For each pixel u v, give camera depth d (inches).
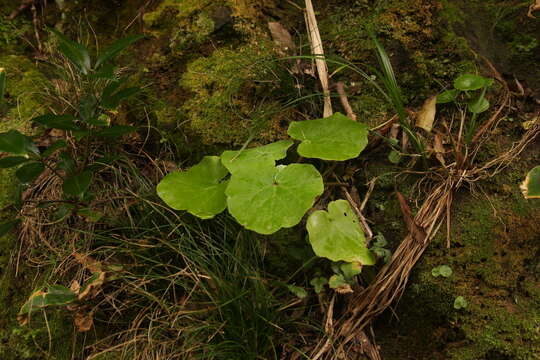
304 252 35.8
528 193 32.7
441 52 38.5
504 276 33.5
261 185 33.6
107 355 35.4
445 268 34.0
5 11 45.0
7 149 32.0
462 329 33.2
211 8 40.6
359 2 40.2
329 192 36.9
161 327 35.1
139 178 37.6
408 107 38.1
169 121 39.0
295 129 35.6
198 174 35.7
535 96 37.3
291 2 41.3
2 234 34.3
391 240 35.9
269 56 39.2
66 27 44.2
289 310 35.7
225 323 34.3
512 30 39.4
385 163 37.0
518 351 32.2
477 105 35.7
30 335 36.0
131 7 43.9
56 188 37.7
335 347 34.4
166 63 40.4
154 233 36.8
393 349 34.3
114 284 36.3
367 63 38.9
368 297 34.0
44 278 36.5
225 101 38.6
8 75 41.3
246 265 35.5
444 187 35.2
